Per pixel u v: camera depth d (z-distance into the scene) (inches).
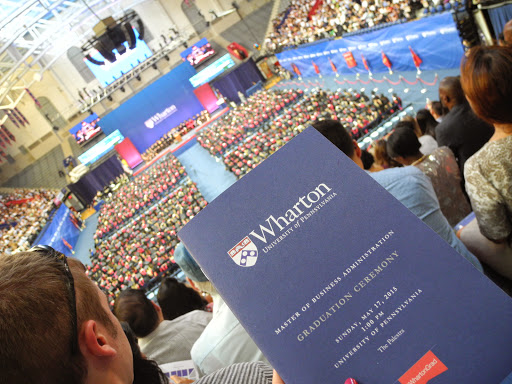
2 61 1427.2
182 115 1446.9
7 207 1457.9
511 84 60.2
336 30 746.8
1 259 29.4
